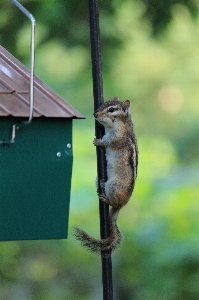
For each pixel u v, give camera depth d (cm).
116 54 1611
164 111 2064
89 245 971
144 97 2058
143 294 1448
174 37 1936
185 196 1579
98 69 962
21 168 884
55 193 899
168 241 1488
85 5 1515
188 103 2070
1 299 1606
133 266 1508
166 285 1435
